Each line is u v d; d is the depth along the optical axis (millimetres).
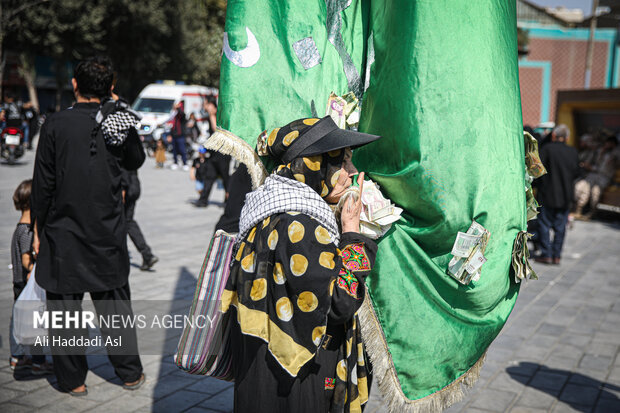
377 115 2311
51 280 3418
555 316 5828
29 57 30844
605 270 7988
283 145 2027
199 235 8516
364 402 2166
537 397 3988
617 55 31891
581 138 12742
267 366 1991
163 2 32281
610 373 4438
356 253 1981
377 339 2225
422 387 2318
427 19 2211
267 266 1943
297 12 2354
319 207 1958
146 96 22000
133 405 3600
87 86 3430
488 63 2246
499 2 2357
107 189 3420
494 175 2260
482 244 2232
